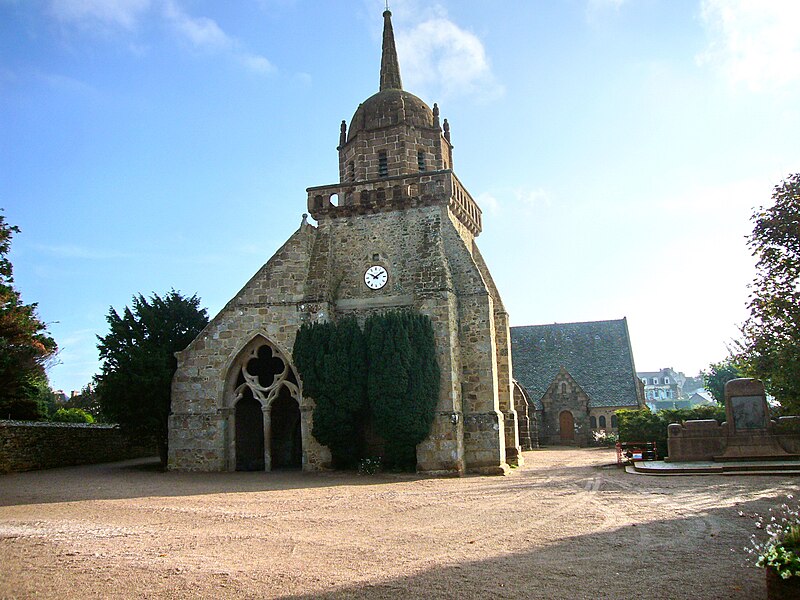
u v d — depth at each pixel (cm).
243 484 2497
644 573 1054
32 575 1062
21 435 3088
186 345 3453
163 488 2348
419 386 2789
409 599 929
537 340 7050
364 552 1243
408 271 3136
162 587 997
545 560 1158
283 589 984
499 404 3312
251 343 3177
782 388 1752
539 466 3394
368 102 3591
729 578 1013
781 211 1730
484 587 988
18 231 3016
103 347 3344
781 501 1772
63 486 2391
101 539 1362
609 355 6700
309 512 1766
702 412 3256
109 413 3244
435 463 2789
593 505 1816
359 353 2880
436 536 1405
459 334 3039
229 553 1238
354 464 2938
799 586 799
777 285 1756
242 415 3534
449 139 3762
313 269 3152
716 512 1625
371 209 3241
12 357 3084
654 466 2659
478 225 3834
